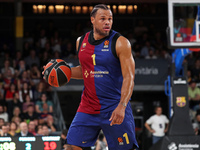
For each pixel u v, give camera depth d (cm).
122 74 476
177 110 1062
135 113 1964
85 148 520
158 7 2133
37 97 1579
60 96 1936
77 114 520
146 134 1869
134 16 2103
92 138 518
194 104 1627
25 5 2106
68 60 1764
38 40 1980
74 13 2114
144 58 1809
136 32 2044
